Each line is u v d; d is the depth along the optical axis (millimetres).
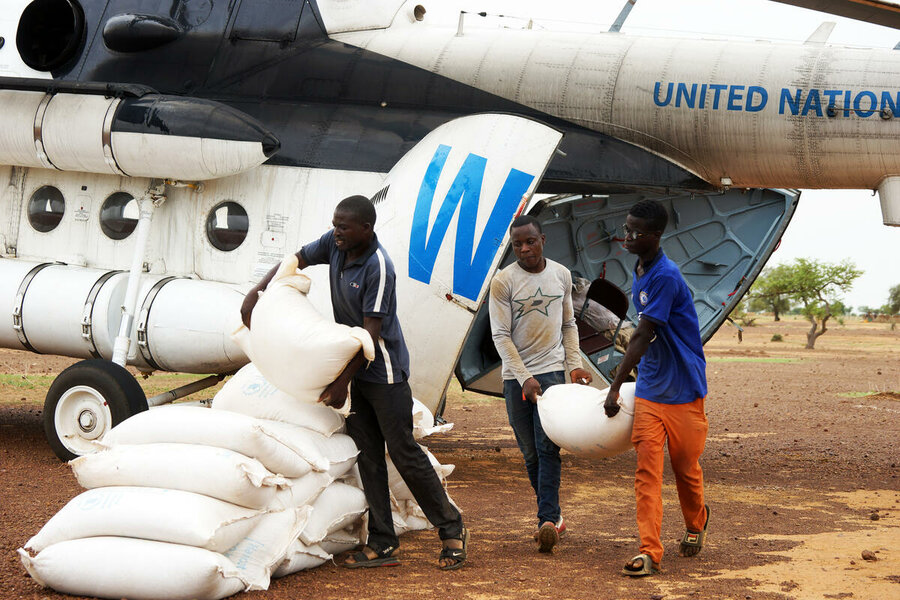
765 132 8078
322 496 4891
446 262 7309
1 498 6133
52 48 9547
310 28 9125
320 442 4914
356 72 8812
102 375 7395
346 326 4656
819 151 8023
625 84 8367
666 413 4805
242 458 4418
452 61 8727
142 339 7852
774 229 9797
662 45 8531
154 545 4117
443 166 7641
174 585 4023
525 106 8531
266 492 4418
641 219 4762
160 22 9180
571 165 8336
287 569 4559
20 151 8281
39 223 8977
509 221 7367
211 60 9125
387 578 4613
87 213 8773
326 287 7590
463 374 9008
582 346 8609
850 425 13242
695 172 8469
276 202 8312
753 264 9820
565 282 5434
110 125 7898
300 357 4594
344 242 4656
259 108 8812
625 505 6859
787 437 11734
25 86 8219
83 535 4215
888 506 6934
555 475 5309
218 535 4164
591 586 4473
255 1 9281
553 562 4977
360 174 8195
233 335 5098
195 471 4332
